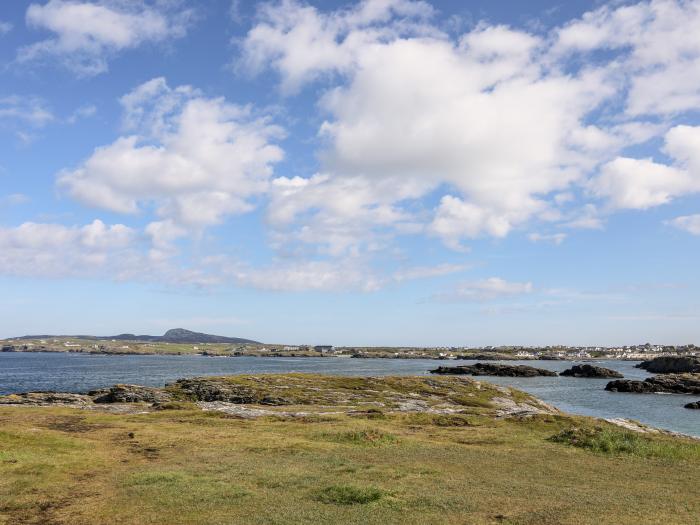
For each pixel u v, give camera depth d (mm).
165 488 25609
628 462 35156
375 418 58781
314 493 25109
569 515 21609
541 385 178875
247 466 31438
